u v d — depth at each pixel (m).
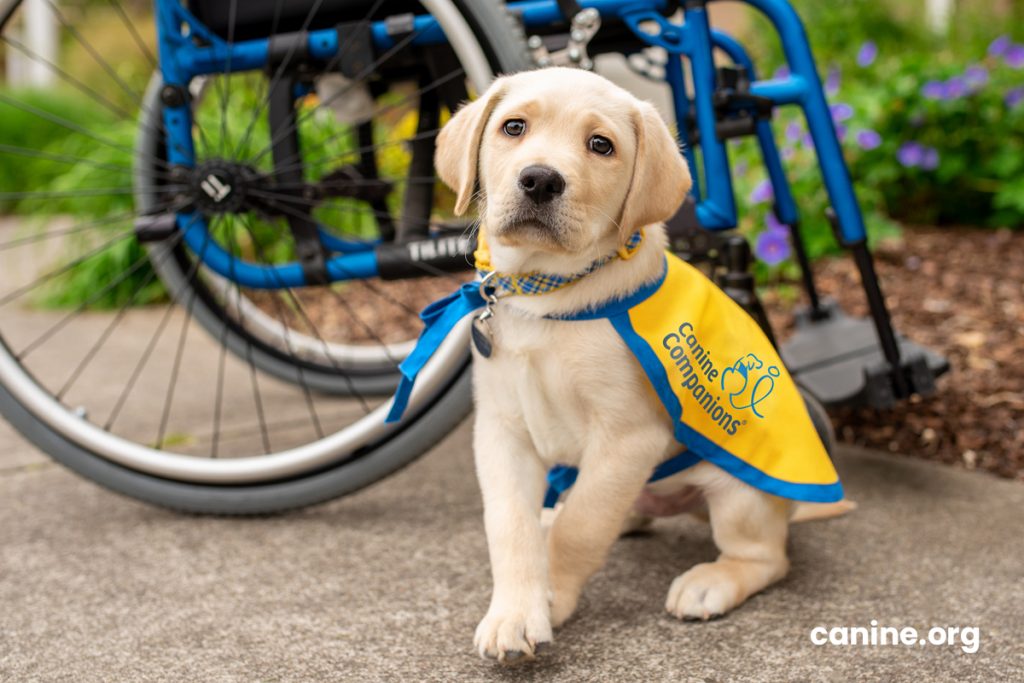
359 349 2.74
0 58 12.57
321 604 1.62
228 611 1.60
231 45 2.05
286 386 3.09
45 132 8.92
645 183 1.47
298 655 1.45
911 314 3.21
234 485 2.01
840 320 2.50
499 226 1.41
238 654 1.46
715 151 1.93
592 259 1.47
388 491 2.16
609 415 1.48
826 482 1.56
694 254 1.94
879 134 4.19
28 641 1.51
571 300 1.47
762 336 1.68
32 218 5.52
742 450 1.55
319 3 2.00
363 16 2.07
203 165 2.01
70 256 4.51
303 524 1.98
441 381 1.89
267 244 3.94
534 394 1.51
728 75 1.93
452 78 2.02
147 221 2.11
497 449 1.54
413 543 1.87
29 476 2.34
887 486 2.12
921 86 4.20
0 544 1.91
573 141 1.43
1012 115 4.09
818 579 1.69
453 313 1.58
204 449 2.49
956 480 2.15
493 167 1.47
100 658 1.46
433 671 1.39
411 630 1.52
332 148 3.79
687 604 1.53
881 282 3.54
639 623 1.53
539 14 1.95
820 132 2.02
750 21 5.55
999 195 4.04
